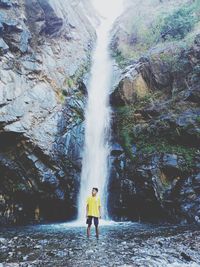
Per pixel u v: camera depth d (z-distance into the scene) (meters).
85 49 29.30
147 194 18.53
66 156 19.56
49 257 9.47
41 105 19.89
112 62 28.97
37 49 23.36
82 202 19.78
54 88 22.02
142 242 11.61
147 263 8.85
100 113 23.69
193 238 12.30
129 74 24.45
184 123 19.59
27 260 9.16
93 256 9.58
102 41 33.91
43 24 24.12
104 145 22.16
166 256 9.60
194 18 26.42
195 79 21.06
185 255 9.54
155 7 33.50
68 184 19.27
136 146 20.50
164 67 23.45
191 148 19.11
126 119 22.44
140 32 30.50
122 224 17.36
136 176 19.19
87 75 25.70
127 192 19.17
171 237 12.54
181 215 17.55
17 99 18.75
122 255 9.70
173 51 23.64
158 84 23.45
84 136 21.28
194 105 20.42
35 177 17.92
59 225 17.27
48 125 19.41
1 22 20.39
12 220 17.47
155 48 25.97
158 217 18.36
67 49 26.69
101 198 20.31
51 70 23.00
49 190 18.28
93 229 15.30
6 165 17.42
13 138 17.81
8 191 17.59
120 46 30.69
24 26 21.94
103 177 20.86
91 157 21.22
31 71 21.06
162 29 28.33
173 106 21.09
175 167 18.55
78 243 11.48
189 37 24.42
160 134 20.25
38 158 18.25
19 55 20.95
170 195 18.05
